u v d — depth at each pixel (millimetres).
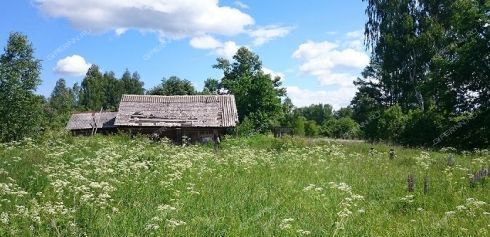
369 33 54188
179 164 13711
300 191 11438
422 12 51438
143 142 23141
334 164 17203
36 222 7445
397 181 13547
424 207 10180
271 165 16047
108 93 131750
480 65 33562
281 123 70125
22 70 35281
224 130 40094
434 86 36062
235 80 74938
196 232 7145
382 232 8039
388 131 38938
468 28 34656
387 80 53875
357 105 68688
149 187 10812
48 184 10742
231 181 12594
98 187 9789
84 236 6883
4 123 34219
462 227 8203
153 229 7129
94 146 21594
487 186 12375
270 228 7594
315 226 7840
